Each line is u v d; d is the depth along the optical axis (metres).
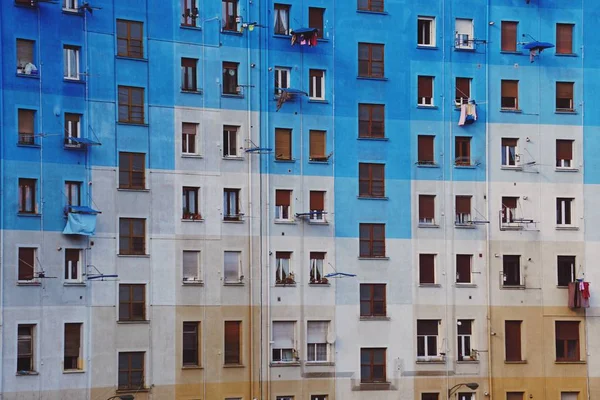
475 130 87.31
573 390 87.19
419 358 85.19
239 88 82.88
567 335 87.81
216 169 82.00
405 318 84.94
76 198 78.56
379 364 84.44
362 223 84.81
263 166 83.00
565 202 88.62
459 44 87.56
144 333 79.44
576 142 88.75
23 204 76.94
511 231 87.25
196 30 82.12
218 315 81.25
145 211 80.12
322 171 84.19
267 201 82.88
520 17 88.75
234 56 82.94
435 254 86.00
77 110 78.62
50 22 78.19
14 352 75.75
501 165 87.62
